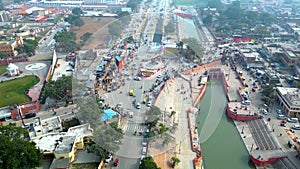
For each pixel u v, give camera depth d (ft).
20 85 629.51
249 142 472.85
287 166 404.98
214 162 427.33
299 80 646.33
